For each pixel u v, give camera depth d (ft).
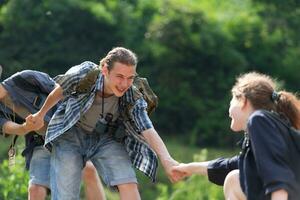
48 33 200.95
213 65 212.43
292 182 31.73
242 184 33.45
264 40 221.66
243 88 34.40
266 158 32.07
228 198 35.37
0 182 64.39
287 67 220.84
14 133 42.57
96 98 39.47
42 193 43.73
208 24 214.07
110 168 40.11
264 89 34.19
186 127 209.56
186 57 211.20
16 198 62.95
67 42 202.39
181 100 209.56
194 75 210.59
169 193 155.12
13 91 43.80
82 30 204.54
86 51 204.03
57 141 40.50
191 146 202.39
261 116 32.86
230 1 235.20
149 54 211.41
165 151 40.11
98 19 205.16
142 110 40.19
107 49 206.59
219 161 38.58
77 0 204.74
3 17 199.41
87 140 40.37
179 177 39.91
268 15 227.20
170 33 209.77
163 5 214.90
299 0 227.20
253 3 230.27
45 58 199.52
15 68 193.67
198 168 39.14
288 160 32.42
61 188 40.11
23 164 64.03
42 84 43.86
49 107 40.14
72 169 40.04
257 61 219.41
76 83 39.32
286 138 32.73
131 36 211.82
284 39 224.33
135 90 39.91
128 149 40.60
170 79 210.38
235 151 201.16
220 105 208.64
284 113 33.73
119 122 40.24
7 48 197.36
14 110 44.06
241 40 218.79
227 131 206.39
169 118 210.38
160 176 165.07
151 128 40.22
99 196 44.65
